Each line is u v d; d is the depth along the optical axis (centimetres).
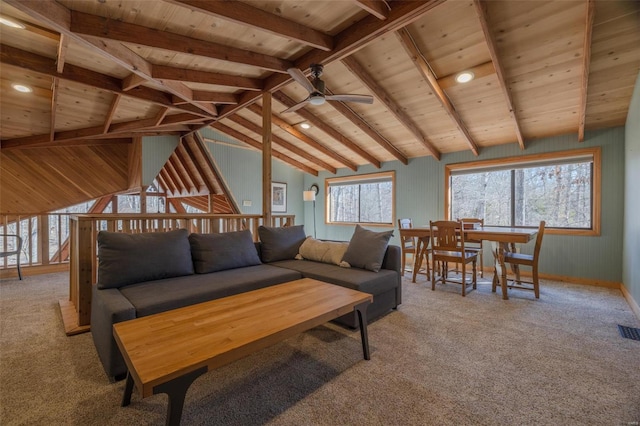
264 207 395
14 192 531
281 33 249
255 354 211
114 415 147
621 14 237
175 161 727
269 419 145
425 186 577
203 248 288
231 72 349
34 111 404
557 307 309
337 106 445
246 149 710
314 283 243
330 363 198
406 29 287
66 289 372
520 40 278
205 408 153
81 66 295
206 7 206
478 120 426
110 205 831
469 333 245
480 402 157
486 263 502
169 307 201
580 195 421
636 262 297
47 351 212
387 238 310
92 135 475
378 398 161
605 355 207
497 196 498
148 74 289
